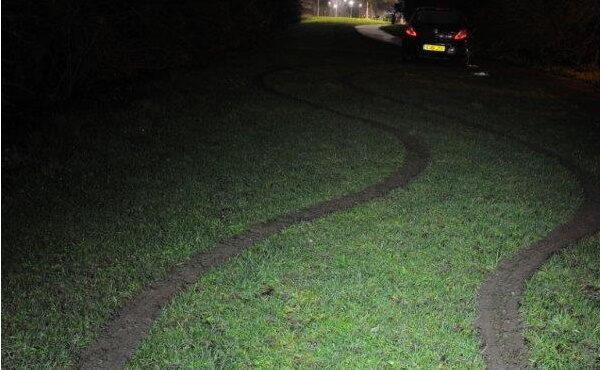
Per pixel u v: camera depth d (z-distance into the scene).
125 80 10.26
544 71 16.05
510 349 2.96
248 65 13.26
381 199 4.93
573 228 4.55
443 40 13.91
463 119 8.58
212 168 5.68
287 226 4.35
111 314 3.18
